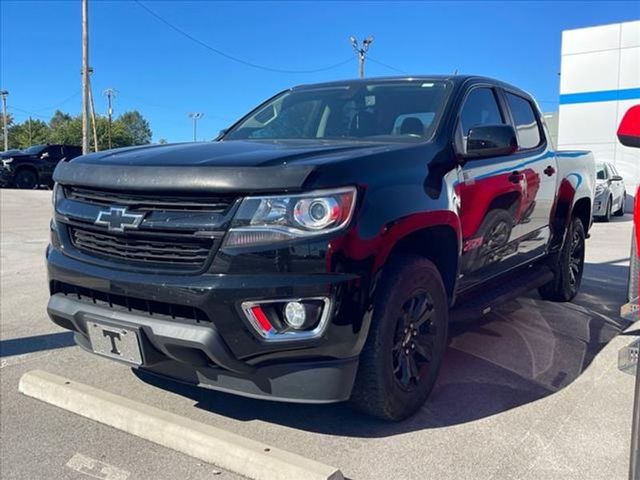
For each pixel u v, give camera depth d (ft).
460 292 12.32
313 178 8.57
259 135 13.92
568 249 18.20
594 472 8.83
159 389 11.88
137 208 9.36
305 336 8.56
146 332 9.17
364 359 9.36
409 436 9.93
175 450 9.49
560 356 13.83
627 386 12.05
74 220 10.27
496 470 8.89
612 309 18.25
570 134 70.03
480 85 13.73
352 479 8.66
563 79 69.92
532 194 14.92
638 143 6.62
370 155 9.61
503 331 15.67
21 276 23.26
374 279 8.96
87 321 9.92
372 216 9.00
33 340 15.02
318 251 8.48
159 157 9.80
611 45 66.44
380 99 13.25
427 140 11.40
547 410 10.93
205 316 8.73
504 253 13.97
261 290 8.43
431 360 10.75
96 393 10.85
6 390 11.89
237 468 8.82
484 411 10.87
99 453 9.45
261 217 8.54
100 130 233.55
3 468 9.03
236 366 8.75
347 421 10.47
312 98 14.43
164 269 9.05
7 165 73.05
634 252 9.73
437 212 10.34
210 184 8.70
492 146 12.12
